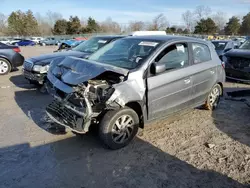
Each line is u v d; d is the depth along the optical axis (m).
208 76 4.87
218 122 4.80
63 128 4.16
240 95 6.84
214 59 5.13
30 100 5.94
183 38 4.51
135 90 3.55
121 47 4.50
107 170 3.15
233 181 2.99
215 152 3.65
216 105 5.48
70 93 3.44
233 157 3.52
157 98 3.88
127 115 3.65
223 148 3.78
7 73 9.66
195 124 4.68
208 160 3.43
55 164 3.25
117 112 3.50
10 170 3.10
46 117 4.79
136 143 3.86
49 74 4.26
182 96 4.33
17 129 4.25
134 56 4.04
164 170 3.18
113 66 3.74
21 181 2.90
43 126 4.40
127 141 3.73
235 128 4.53
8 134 4.05
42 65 6.33
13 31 66.62
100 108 3.36
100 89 3.41
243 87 7.78
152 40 4.29
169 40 4.21
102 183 2.90
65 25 66.75
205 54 4.95
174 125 4.60
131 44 4.42
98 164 3.28
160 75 3.88
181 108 4.42
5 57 9.48
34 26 69.00
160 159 3.43
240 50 8.55
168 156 3.51
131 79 3.55
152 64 3.79
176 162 3.37
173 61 4.16
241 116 5.15
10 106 5.46
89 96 3.34
